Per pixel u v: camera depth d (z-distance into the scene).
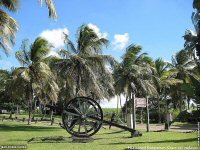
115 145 16.34
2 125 34.72
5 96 66.06
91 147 15.55
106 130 28.30
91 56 32.81
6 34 20.39
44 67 35.16
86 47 33.31
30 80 36.75
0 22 20.44
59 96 41.88
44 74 36.12
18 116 64.44
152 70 41.50
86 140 18.31
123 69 34.88
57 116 67.50
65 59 33.16
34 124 39.22
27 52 36.47
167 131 27.44
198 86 11.84
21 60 36.47
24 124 38.66
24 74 35.12
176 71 51.91
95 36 33.78
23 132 25.88
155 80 43.09
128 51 35.12
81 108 19.53
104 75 33.44
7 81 50.88
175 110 55.12
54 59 33.62
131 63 34.97
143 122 55.75
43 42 36.03
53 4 17.38
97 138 20.28
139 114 58.44
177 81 50.28
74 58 32.34
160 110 57.97
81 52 33.41
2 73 54.59
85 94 32.91
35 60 36.38
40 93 44.28
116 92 37.69
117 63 33.03
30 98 38.41
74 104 19.83
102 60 32.62
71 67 33.16
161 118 55.66
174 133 24.55
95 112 19.72
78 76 33.03
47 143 17.34
